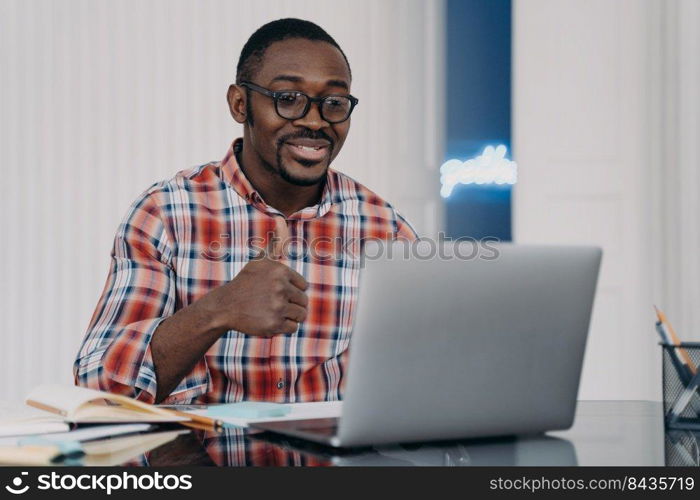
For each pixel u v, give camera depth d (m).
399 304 1.21
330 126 2.28
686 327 4.42
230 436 1.37
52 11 4.72
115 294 2.12
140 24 4.81
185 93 4.85
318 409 1.64
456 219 5.29
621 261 4.62
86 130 4.74
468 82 5.32
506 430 1.34
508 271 1.29
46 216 4.69
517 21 4.79
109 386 1.86
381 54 5.16
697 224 4.41
